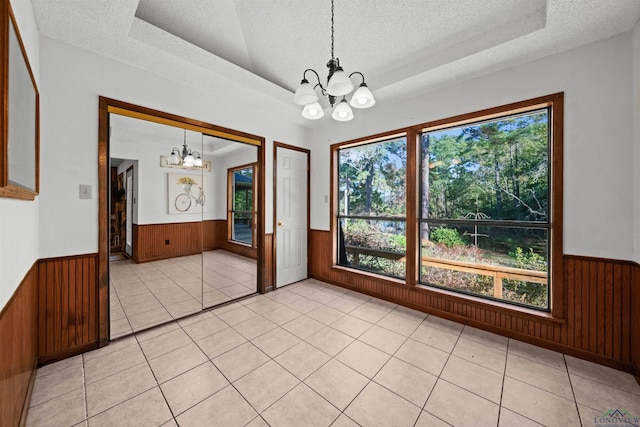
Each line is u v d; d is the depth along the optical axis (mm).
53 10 1592
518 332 2217
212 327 2410
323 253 3816
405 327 2434
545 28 1759
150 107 2334
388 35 2252
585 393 1587
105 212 2102
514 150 2363
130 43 1941
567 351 2000
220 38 2381
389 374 1760
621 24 1718
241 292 3342
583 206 1948
